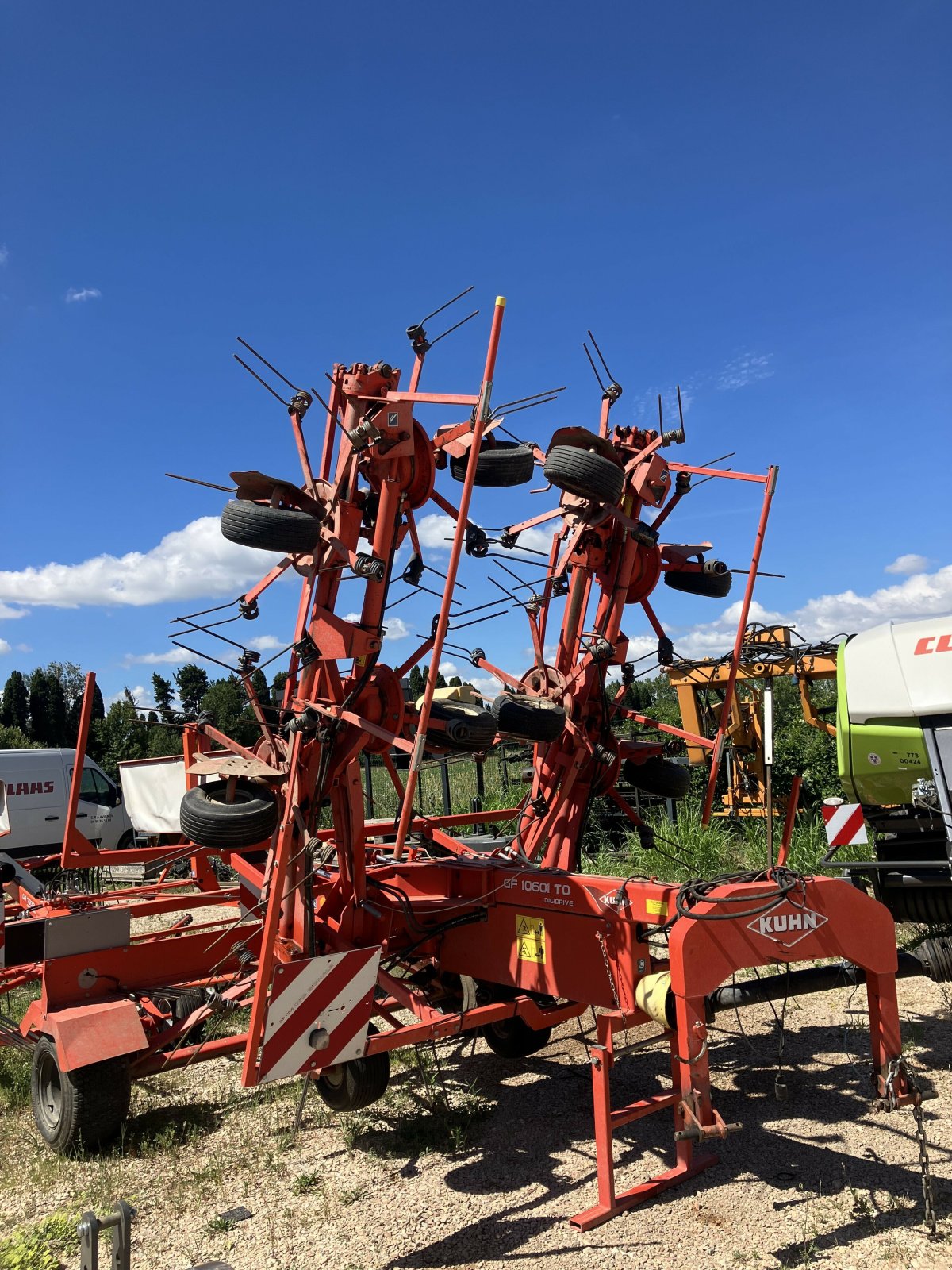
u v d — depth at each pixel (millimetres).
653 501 6465
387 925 5535
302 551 4867
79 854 6852
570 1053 6508
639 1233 3939
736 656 6352
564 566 6734
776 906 4113
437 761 6980
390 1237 4043
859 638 6930
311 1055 4457
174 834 15039
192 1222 4285
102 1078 5086
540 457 6535
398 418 4996
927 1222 3857
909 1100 4184
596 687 6555
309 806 5301
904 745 6598
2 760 16094
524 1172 4641
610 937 4668
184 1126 5418
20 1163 5094
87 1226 2688
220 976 5953
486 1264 3787
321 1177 4684
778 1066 5312
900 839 7105
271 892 4641
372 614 5125
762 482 6227
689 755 14078
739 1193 4246
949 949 5027
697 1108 3855
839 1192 4195
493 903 5473
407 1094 5770
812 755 14109
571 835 6680
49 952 5508
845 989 7496
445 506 5547
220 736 5898
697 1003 3918
